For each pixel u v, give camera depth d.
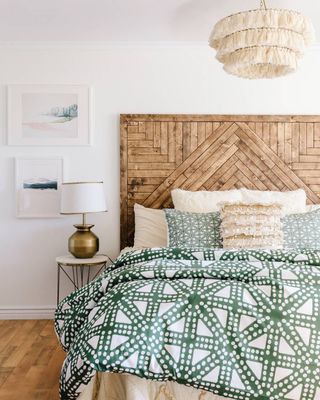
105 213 4.08
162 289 1.91
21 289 4.07
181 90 4.07
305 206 3.82
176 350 1.73
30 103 4.03
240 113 4.09
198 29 3.74
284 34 2.43
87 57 4.05
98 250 3.88
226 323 1.79
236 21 2.43
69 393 1.80
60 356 3.06
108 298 1.92
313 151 4.09
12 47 4.00
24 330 3.69
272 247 3.14
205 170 4.07
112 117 4.06
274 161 4.07
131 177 4.05
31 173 4.04
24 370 2.81
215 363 1.71
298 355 1.72
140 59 4.06
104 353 1.70
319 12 3.36
